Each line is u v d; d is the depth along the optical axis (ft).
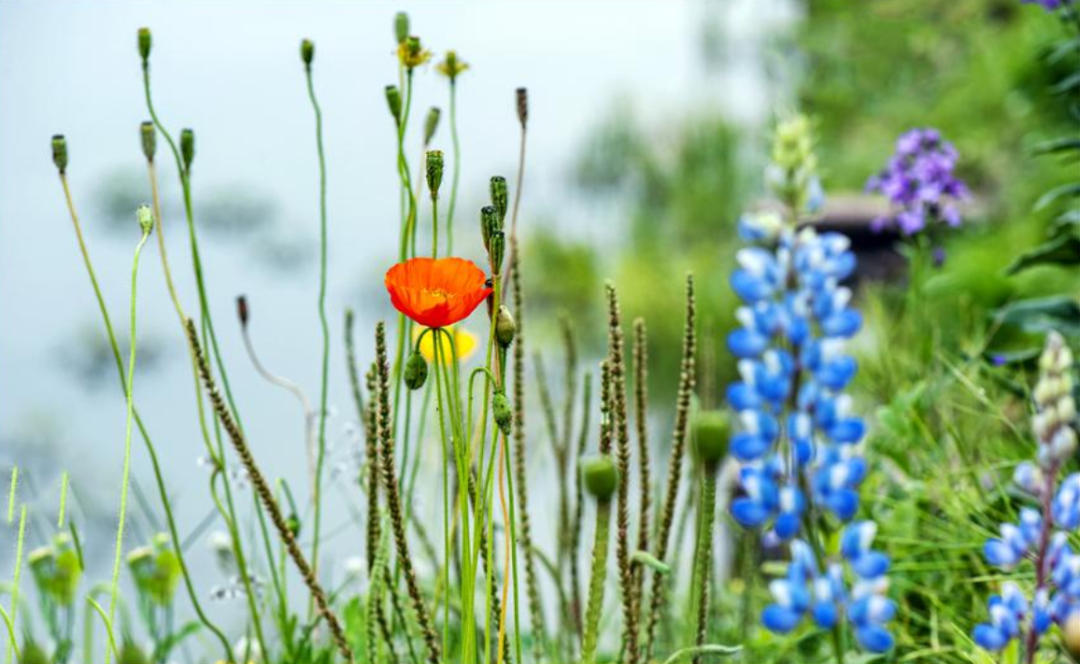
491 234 5.70
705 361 9.87
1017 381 11.76
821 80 40.86
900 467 11.02
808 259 5.48
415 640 8.67
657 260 35.37
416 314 5.76
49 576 8.27
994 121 28.19
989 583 9.41
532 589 8.19
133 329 6.67
